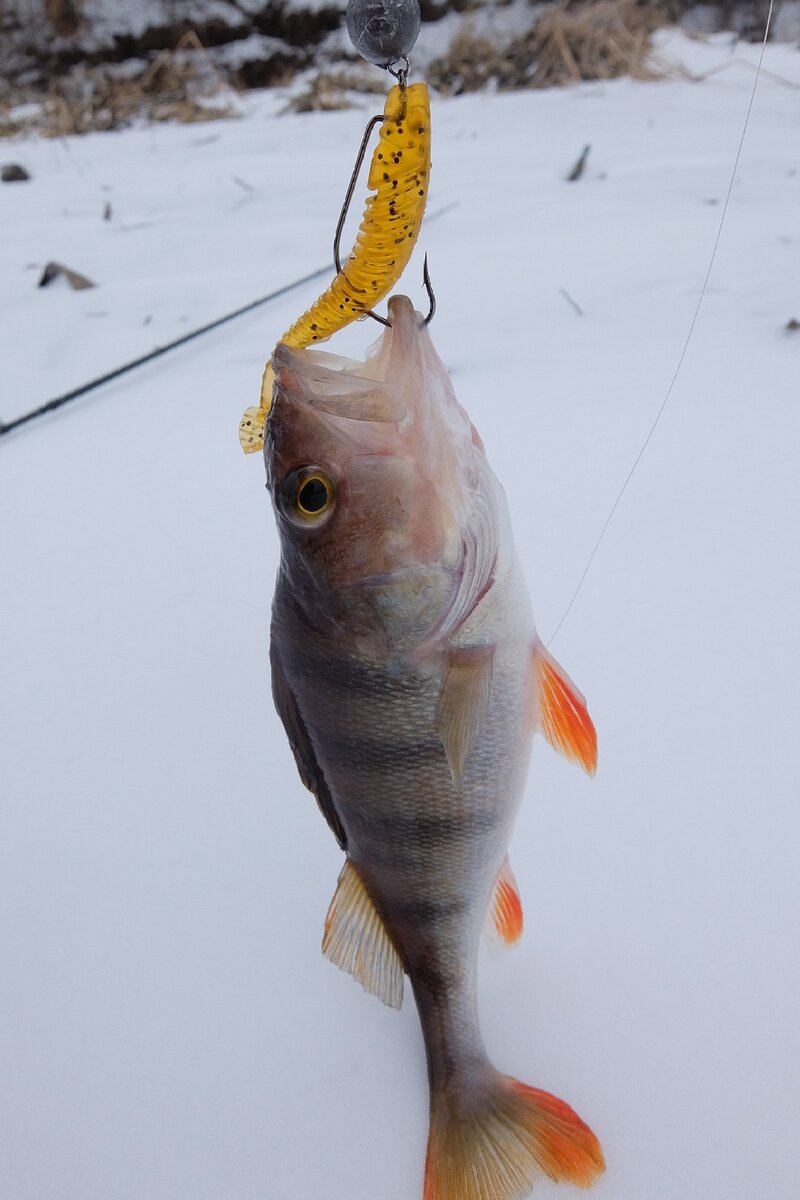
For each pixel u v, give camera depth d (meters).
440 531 0.21
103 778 0.33
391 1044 0.25
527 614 0.23
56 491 0.49
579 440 0.45
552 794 0.29
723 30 1.62
